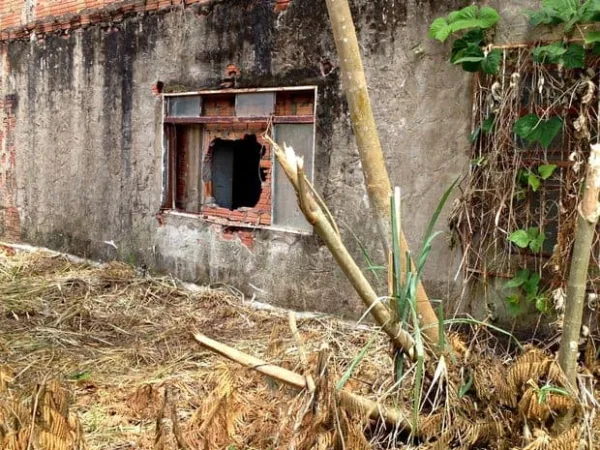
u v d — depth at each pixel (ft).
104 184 26.43
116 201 25.98
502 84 14.85
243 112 21.50
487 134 15.24
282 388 11.25
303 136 19.99
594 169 9.88
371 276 18.12
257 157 27.27
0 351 17.28
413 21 16.89
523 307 14.98
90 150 26.91
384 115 17.53
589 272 13.84
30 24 29.30
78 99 27.30
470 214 15.57
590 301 13.78
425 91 16.72
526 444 10.14
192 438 10.19
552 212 14.49
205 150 23.32
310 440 9.73
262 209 21.31
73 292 23.00
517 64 14.65
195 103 23.04
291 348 15.93
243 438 11.04
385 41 17.47
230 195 24.53
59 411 9.46
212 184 23.58
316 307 19.52
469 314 15.87
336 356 15.08
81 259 27.68
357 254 18.45
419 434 10.72
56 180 28.73
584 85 13.71
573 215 13.83
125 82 25.21
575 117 14.07
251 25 20.84
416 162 16.94
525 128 14.07
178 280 23.75
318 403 9.85
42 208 29.66
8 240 31.83
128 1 24.64
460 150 16.08
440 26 15.28
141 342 18.28
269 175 20.99
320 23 19.01
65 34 27.63
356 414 10.50
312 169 19.47
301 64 19.51
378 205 11.89
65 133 28.09
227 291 22.08
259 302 21.07
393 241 10.82
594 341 13.75
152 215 24.58
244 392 12.17
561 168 14.25
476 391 10.95
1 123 31.81
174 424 10.20
